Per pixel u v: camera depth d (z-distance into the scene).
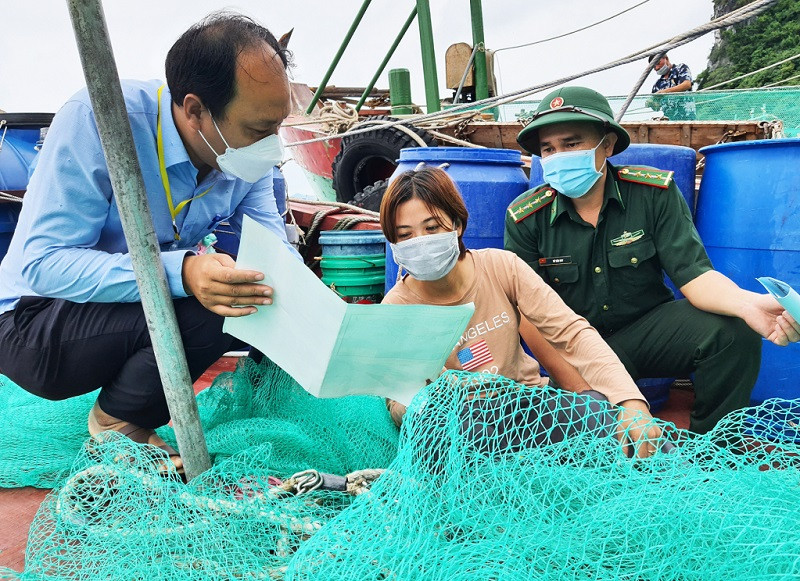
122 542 1.14
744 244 2.28
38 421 1.91
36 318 1.60
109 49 1.19
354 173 5.46
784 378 2.20
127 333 1.56
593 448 1.14
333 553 0.99
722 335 1.87
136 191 1.27
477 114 5.16
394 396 1.31
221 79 1.39
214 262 1.34
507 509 1.04
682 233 2.03
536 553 0.93
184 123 1.54
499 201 2.73
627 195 2.10
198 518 1.17
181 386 1.39
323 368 1.23
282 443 1.64
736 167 2.31
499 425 1.30
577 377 1.88
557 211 2.16
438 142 4.96
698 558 0.94
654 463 1.10
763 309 1.73
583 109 2.02
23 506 1.61
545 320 1.74
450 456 1.06
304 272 1.19
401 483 1.02
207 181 1.73
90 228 1.52
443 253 1.59
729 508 0.98
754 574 0.89
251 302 1.27
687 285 1.97
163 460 1.34
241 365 2.04
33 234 1.47
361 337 1.19
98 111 1.21
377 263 3.21
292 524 1.19
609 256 2.12
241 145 1.52
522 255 2.26
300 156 7.30
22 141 3.88
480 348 1.76
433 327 1.19
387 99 7.94
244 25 1.41
